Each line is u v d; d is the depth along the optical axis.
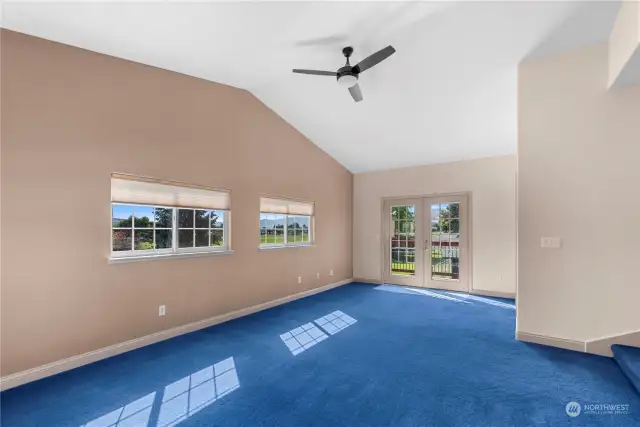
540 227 3.38
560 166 3.29
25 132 2.58
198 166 3.91
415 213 6.60
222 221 4.34
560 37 3.07
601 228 3.11
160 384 2.54
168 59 3.29
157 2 2.29
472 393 2.42
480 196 5.86
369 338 3.59
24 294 2.57
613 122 3.07
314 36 3.02
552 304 3.33
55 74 2.75
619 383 2.55
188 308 3.78
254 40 3.00
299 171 5.63
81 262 2.89
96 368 2.81
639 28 2.35
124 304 3.19
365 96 4.37
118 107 3.16
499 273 5.64
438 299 5.47
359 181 7.25
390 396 2.38
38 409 2.20
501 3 2.66
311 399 2.33
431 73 3.76
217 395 2.38
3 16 2.33
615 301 3.05
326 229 6.38
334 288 6.46
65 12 2.33
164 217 3.69
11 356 2.50
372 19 2.81
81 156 2.90
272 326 4.00
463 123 4.81
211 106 4.09
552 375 2.69
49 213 2.71
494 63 3.53
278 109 4.99
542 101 3.38
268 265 4.94
